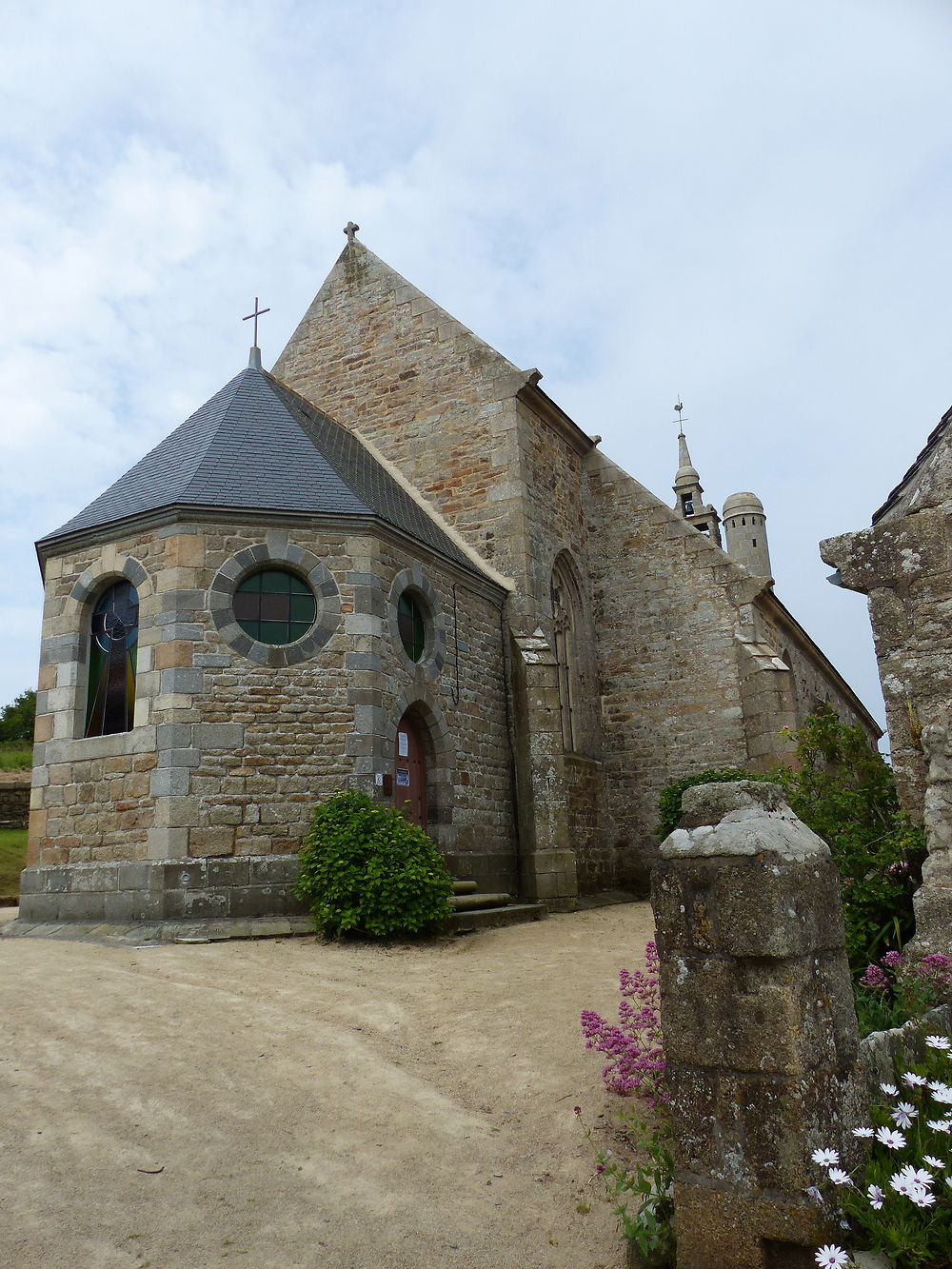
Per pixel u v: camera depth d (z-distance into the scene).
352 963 8.05
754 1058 3.06
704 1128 3.15
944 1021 4.38
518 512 15.12
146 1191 3.91
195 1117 4.61
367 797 10.02
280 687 10.42
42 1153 4.14
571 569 16.94
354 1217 3.83
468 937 9.79
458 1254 3.62
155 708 10.09
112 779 10.23
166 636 10.24
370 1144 4.44
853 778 7.13
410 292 17.25
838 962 3.33
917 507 5.71
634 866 16.27
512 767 14.00
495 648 14.28
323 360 18.03
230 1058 5.41
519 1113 4.83
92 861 10.16
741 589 16.42
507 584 14.88
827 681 23.42
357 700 10.67
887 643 5.70
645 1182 3.57
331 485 11.68
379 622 11.08
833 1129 3.07
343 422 17.42
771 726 15.12
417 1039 5.91
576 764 15.62
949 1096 3.29
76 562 11.28
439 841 11.80
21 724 35.47
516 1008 6.43
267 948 8.64
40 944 9.02
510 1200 4.02
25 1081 4.92
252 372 14.15
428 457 16.22
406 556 11.98
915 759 5.57
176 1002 6.47
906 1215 2.99
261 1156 4.28
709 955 3.21
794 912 3.12
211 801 9.86
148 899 9.58
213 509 10.62
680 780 14.93
